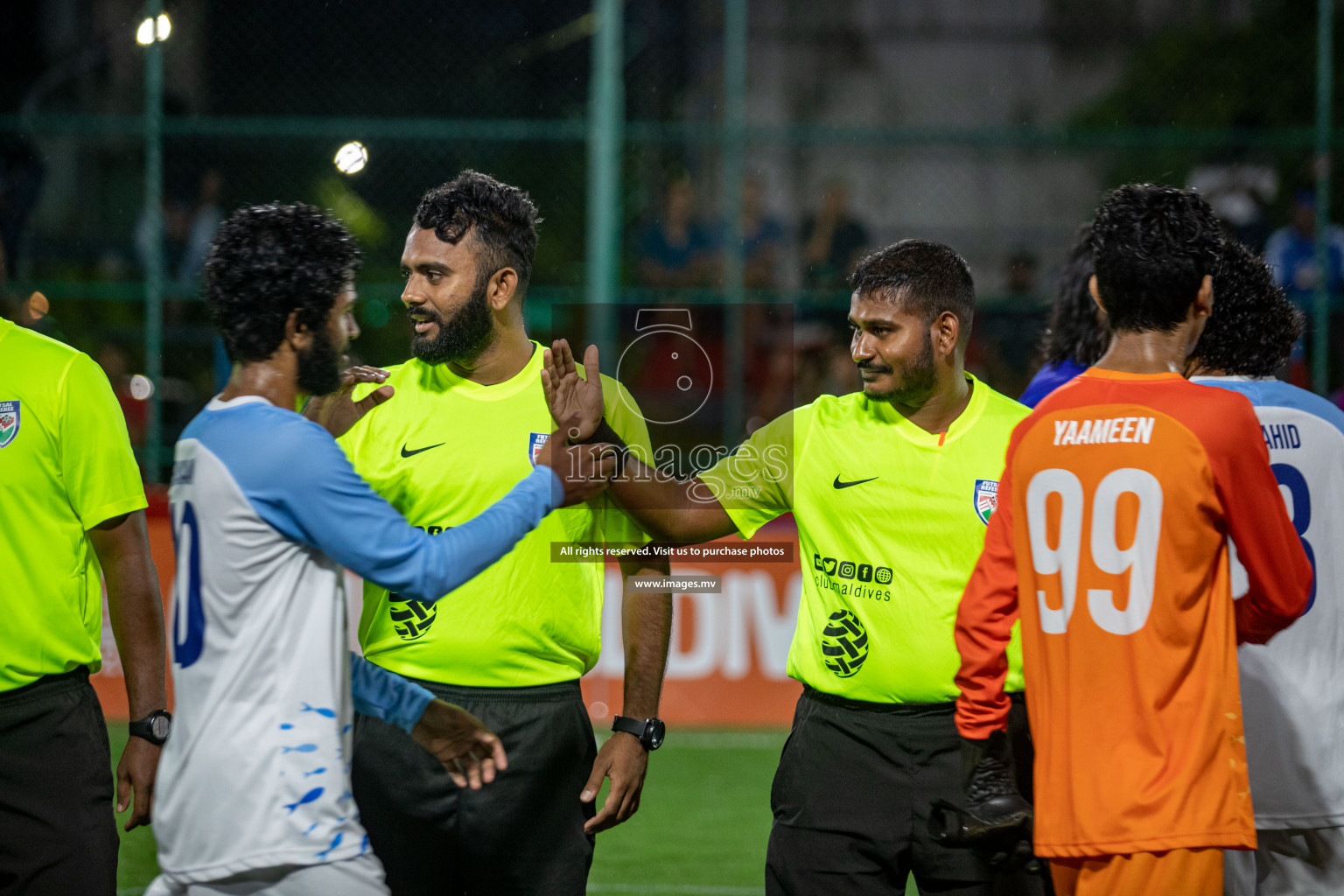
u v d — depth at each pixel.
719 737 17.47
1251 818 6.00
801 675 7.43
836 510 7.25
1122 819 5.96
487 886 7.06
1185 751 5.95
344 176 22.78
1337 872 7.40
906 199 32.31
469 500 7.09
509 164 23.45
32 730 7.12
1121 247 6.32
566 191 23.66
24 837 7.08
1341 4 26.69
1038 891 6.88
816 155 31.72
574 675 7.25
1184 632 6.02
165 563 17.61
